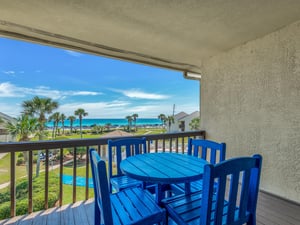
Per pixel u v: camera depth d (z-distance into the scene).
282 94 2.51
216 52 3.45
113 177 2.17
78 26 2.48
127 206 1.50
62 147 2.28
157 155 2.13
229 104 3.28
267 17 2.24
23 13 2.16
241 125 3.06
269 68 2.66
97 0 1.92
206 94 3.80
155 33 2.69
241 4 1.99
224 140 3.37
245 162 1.19
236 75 3.16
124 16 2.24
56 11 2.12
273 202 2.40
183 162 1.82
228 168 1.10
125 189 1.84
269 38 2.66
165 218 1.45
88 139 2.45
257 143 2.82
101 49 3.30
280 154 2.53
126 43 3.05
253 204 1.34
